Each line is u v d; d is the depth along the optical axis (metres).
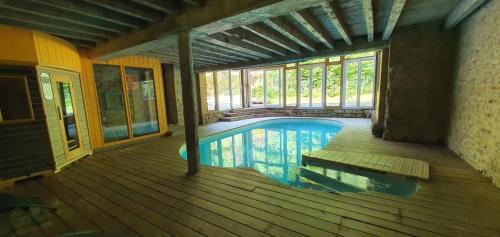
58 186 3.29
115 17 3.22
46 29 3.68
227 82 11.62
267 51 6.82
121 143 5.76
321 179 3.85
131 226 2.20
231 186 3.02
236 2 2.68
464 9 3.29
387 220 2.12
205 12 2.94
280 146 6.95
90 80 5.14
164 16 3.36
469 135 3.58
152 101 6.80
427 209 2.28
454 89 4.29
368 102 9.98
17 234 2.14
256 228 2.07
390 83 5.12
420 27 4.65
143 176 3.57
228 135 8.18
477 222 2.04
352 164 3.73
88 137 4.98
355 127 7.44
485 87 3.10
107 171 3.89
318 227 2.05
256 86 12.75
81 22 3.30
